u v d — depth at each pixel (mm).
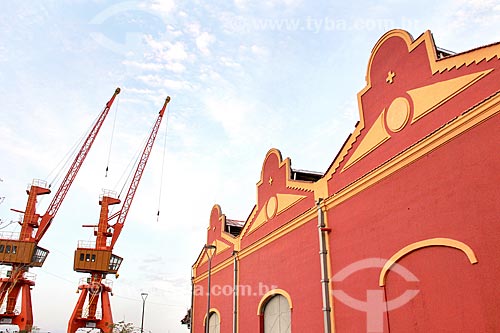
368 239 13352
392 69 13484
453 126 10672
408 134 12406
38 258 54844
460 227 10148
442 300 10391
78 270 54969
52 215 56969
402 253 11812
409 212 11844
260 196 21969
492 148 9641
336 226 15062
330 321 14375
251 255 21688
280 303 18375
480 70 10398
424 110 11938
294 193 18516
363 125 14523
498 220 9234
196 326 28016
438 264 10680
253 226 22156
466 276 9828
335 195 15211
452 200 10508
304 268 16578
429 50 12070
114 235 58375
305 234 16922
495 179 9461
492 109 9734
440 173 10977
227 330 22797
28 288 52688
